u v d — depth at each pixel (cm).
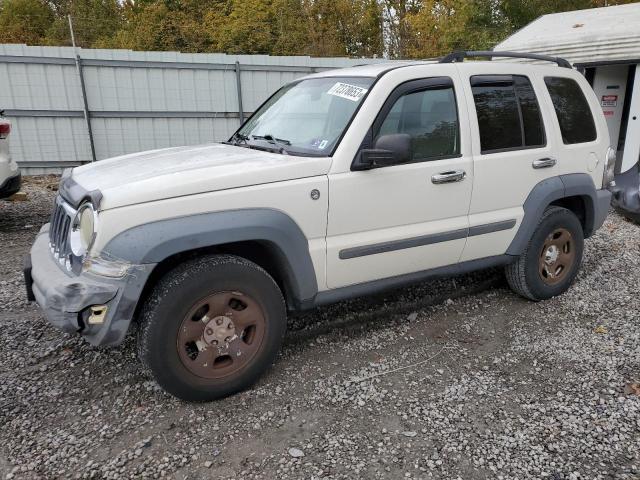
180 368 295
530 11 1831
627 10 1202
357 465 261
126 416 301
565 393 322
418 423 294
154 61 1152
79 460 266
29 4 3878
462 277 512
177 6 3259
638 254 600
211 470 258
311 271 330
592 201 464
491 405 311
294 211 316
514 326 414
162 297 285
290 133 381
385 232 355
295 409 307
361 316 429
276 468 259
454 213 383
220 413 304
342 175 331
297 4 2947
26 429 289
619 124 1077
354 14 3028
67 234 313
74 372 346
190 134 1226
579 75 471
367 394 321
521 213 418
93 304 272
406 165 355
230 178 299
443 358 366
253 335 318
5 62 1048
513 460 265
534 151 417
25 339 390
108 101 1144
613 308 446
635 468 259
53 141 1121
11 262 571
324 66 1291
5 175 647
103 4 3888
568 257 463
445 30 2095
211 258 303
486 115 396
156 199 282
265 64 1238
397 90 355
